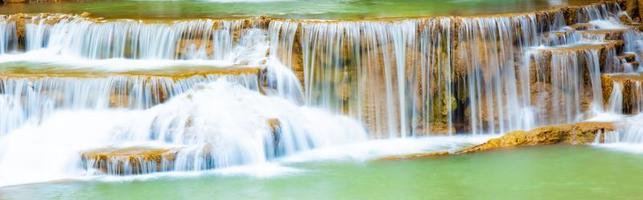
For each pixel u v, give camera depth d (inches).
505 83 820.6
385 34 797.9
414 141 792.9
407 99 801.6
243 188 665.6
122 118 732.7
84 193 654.5
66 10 966.4
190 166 697.0
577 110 829.8
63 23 848.9
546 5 927.7
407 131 802.8
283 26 802.8
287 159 733.3
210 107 735.1
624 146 770.8
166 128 721.6
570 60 823.1
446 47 802.8
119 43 828.6
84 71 772.6
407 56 800.3
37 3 1058.1
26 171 696.4
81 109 745.0
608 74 841.5
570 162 729.6
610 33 872.3
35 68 789.2
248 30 812.0
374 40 796.6
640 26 917.8
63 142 715.4
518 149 767.1
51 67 794.2
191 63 805.9
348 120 793.6
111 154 688.4
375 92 797.2
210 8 973.8
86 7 996.6
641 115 816.9
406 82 800.3
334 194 653.3
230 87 756.6
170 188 664.4
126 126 725.3
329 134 773.9
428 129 804.6
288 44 800.3
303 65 799.1
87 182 676.1
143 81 741.3
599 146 772.6
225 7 983.0
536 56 824.3
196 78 753.6
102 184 671.8
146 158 687.1
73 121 735.7
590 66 831.7
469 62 807.7
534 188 667.4
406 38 799.7
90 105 744.3
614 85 823.7
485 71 812.6
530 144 778.8
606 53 842.2
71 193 655.1
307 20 804.6
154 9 967.0
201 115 727.1
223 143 709.9
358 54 795.4
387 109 798.5
